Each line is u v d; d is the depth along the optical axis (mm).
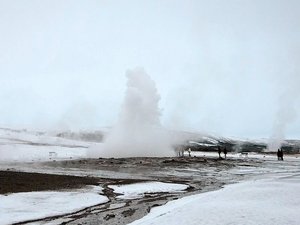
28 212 18766
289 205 20031
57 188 26484
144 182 32281
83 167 47094
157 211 19484
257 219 16656
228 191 25625
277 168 49000
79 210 19906
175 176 38875
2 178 29875
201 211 18438
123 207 20984
